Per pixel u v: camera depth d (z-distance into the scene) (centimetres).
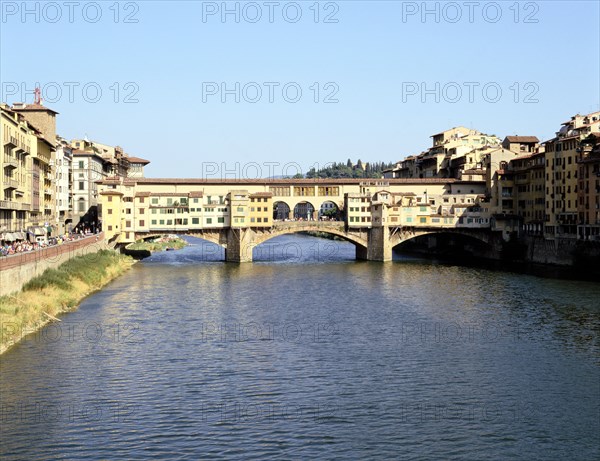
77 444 4331
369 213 16425
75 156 17450
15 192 11031
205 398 5172
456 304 9150
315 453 4253
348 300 9562
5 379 5506
